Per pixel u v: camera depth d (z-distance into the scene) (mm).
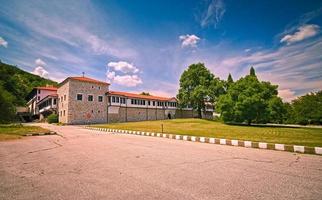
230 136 14344
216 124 34719
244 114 34750
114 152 7977
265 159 6805
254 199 3395
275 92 37969
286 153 8148
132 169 5332
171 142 11953
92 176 4691
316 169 5445
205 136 14008
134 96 49969
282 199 3402
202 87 50844
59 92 45594
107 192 3686
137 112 50562
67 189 3840
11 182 4262
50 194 3592
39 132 16641
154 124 33469
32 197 3461
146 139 13453
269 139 12359
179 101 57344
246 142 10391
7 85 61469
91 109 42031
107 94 44812
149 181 4336
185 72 56438
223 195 3564
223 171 5203
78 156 7125
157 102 55781
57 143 10836
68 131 20438
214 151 8508
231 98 37344
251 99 33625
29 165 5781
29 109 70500
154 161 6332
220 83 53094
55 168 5430
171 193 3648
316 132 20203
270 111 34125
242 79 38625
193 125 31375
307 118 51625
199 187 3977
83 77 45344
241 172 5113
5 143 10797
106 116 44312
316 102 52000
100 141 11875
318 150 7785
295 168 5555
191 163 6098
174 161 6355
